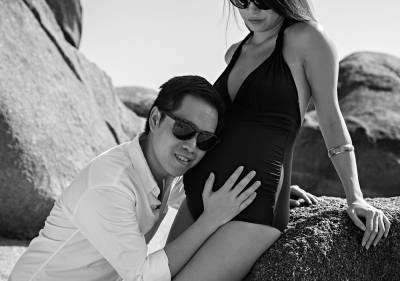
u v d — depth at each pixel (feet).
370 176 30.89
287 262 9.92
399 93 34.37
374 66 36.40
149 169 9.71
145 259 9.38
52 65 22.59
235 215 9.69
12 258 16.70
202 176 10.14
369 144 31.07
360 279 10.37
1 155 18.11
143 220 9.89
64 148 20.08
